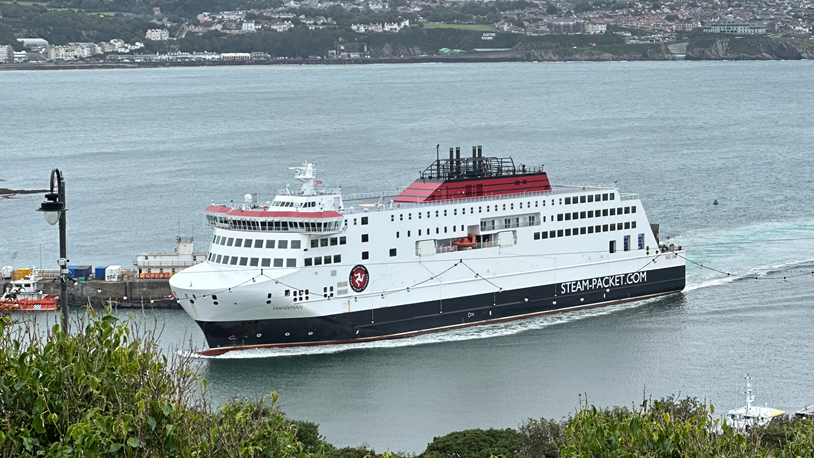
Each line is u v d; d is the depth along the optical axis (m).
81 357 39.75
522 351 119.12
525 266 133.88
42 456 37.34
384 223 123.12
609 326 129.38
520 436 83.12
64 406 38.41
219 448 42.47
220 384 108.31
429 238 126.69
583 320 133.00
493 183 133.50
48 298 140.00
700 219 194.62
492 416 97.75
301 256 118.25
